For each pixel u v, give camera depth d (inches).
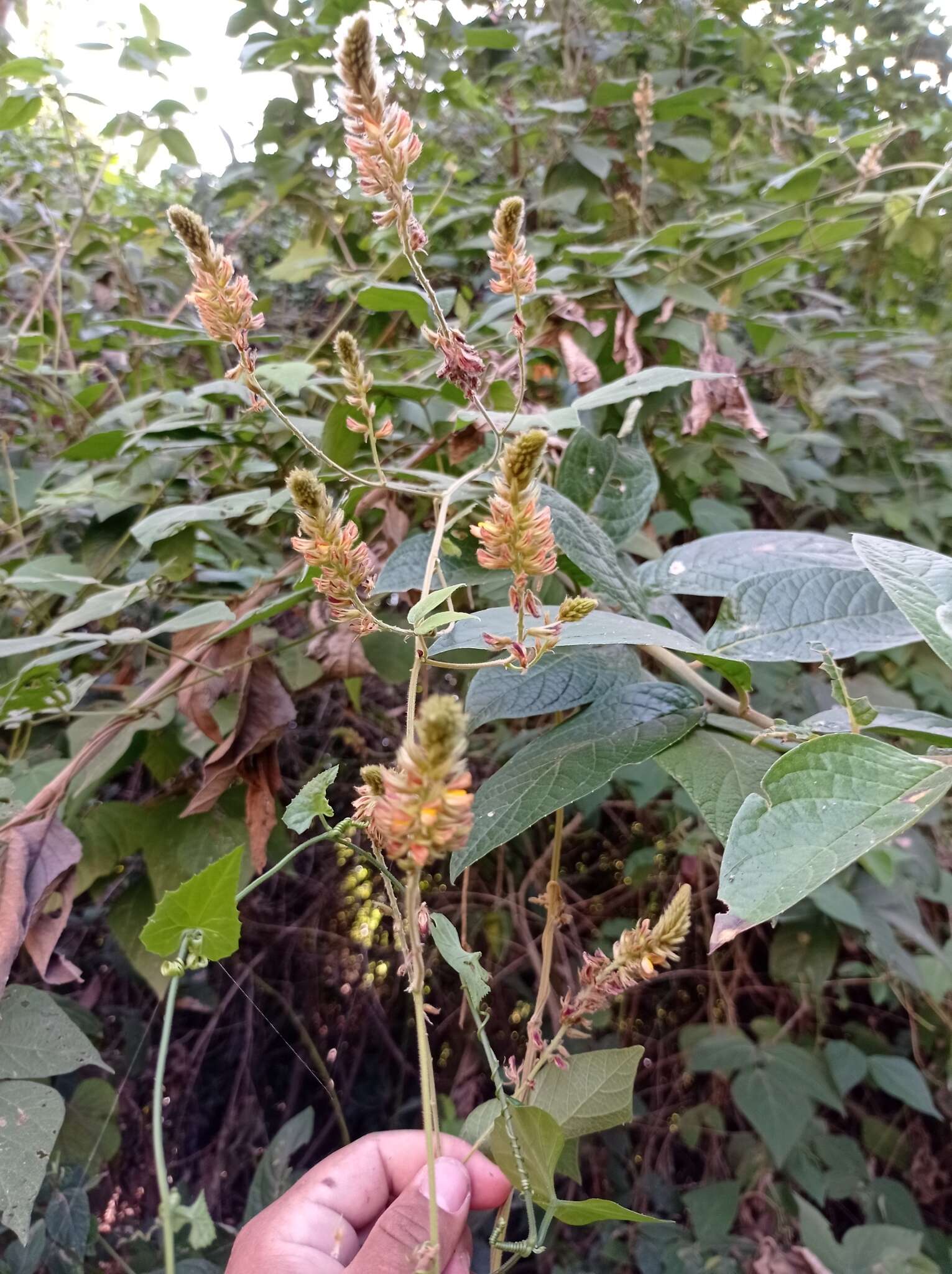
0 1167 16.8
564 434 28.0
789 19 50.2
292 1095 40.6
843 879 34.0
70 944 34.9
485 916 39.0
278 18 40.4
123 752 24.5
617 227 41.3
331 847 41.9
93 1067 33.9
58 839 20.2
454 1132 36.7
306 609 28.9
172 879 25.4
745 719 16.9
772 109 46.4
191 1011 40.0
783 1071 34.4
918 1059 37.8
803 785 11.8
